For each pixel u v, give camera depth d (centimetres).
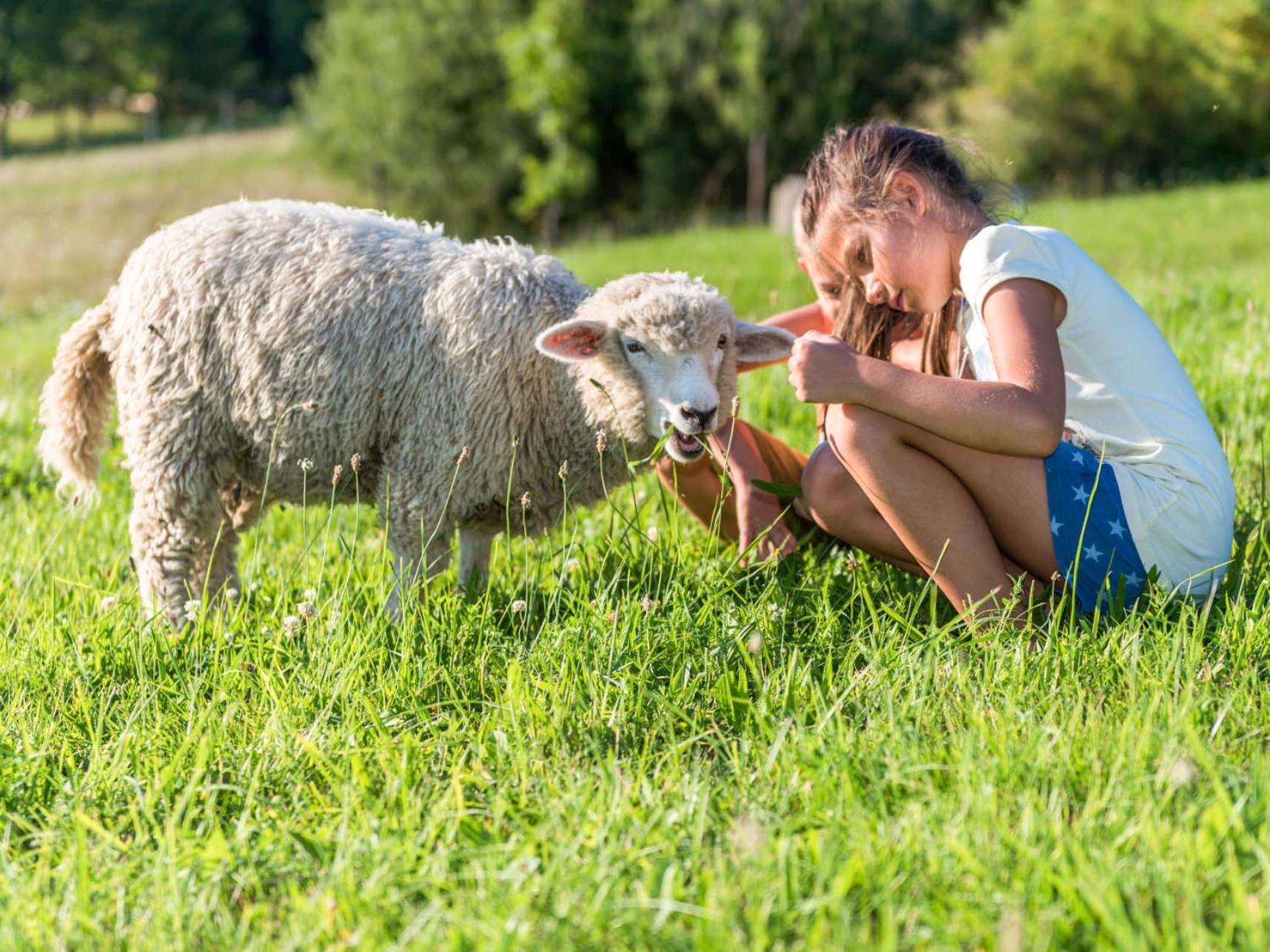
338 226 374
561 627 317
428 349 358
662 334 350
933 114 3122
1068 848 201
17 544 430
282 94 7612
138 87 7125
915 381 284
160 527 380
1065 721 248
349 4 3575
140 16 6831
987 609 304
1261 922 180
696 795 229
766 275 1155
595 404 363
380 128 3253
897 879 200
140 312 373
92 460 418
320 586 332
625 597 311
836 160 315
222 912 212
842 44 2853
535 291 369
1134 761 224
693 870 210
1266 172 3034
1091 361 302
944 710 261
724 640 299
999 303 286
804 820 222
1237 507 382
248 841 233
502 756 257
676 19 2934
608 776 244
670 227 2962
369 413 363
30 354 994
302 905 205
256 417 369
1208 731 246
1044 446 279
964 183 311
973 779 225
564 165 3000
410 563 357
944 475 299
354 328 359
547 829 223
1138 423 303
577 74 2933
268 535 434
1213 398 489
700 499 392
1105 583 302
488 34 3164
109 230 2995
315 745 256
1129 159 3077
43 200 3619
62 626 327
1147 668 265
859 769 236
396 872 214
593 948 191
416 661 296
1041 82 3025
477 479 364
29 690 300
